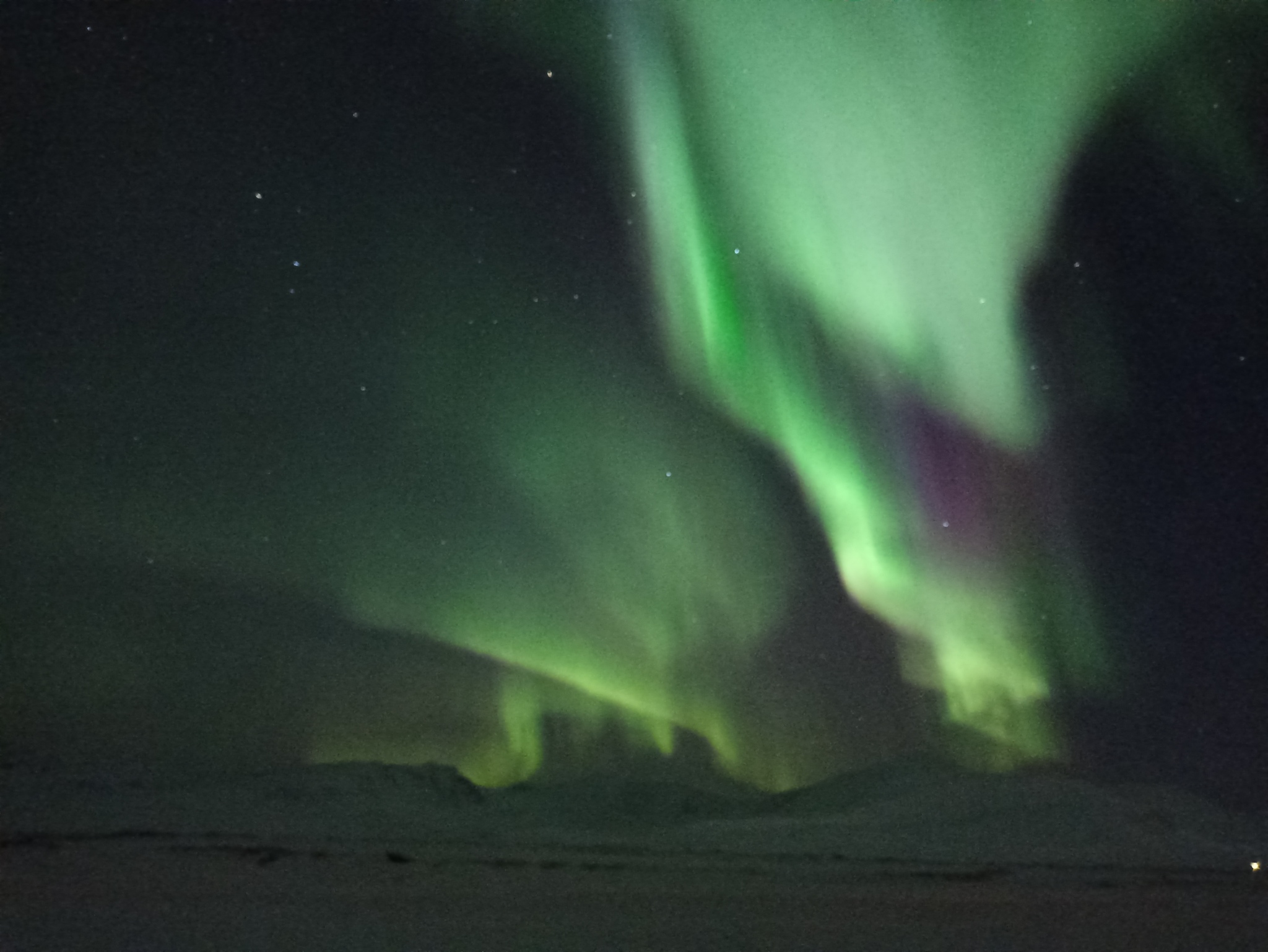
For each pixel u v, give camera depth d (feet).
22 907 18.30
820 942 20.39
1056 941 22.43
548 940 18.76
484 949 17.65
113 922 17.63
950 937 22.09
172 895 20.72
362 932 18.35
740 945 19.60
